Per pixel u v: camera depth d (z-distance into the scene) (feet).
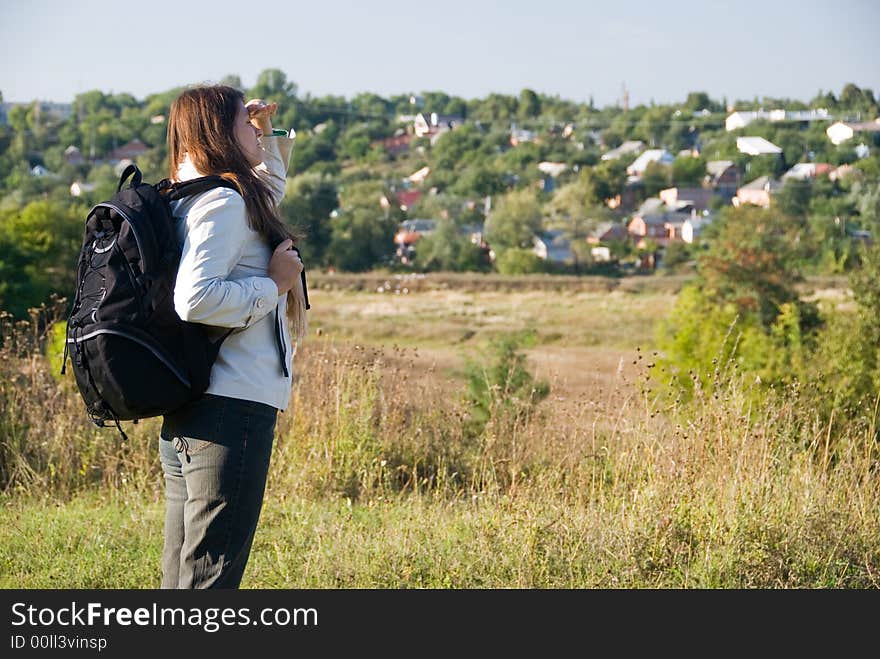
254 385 12.39
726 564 18.03
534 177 552.00
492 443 26.53
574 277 297.33
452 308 240.94
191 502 12.45
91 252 12.07
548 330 204.85
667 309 230.48
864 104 575.38
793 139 548.72
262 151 14.29
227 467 12.25
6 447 25.45
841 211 369.30
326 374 28.63
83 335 11.71
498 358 37.17
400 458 26.91
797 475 20.92
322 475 24.75
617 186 514.68
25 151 463.83
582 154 597.11
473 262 359.46
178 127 12.87
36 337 32.37
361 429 26.53
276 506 22.54
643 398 24.58
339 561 18.33
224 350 12.35
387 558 18.42
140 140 497.05
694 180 532.73
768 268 123.13
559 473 23.48
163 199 12.18
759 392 24.90
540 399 33.35
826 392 31.68
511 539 18.72
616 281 283.38
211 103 12.82
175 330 11.84
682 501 19.66
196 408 12.29
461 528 20.11
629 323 213.25
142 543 19.74
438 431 27.94
